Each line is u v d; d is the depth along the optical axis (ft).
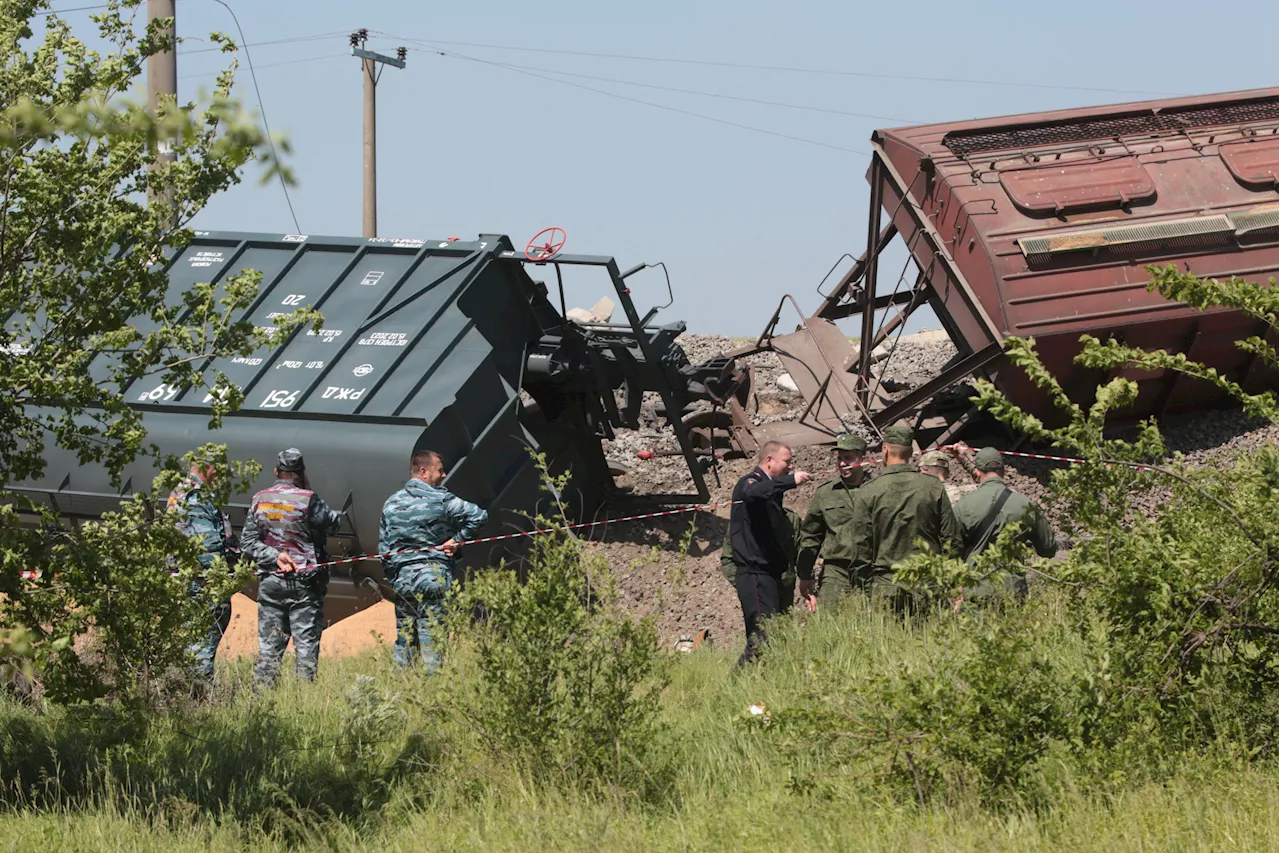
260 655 86.89
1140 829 45.24
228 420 113.91
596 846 48.32
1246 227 132.26
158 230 54.95
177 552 55.47
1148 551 53.36
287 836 55.72
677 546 126.41
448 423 111.96
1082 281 130.21
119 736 62.95
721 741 63.36
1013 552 55.88
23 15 53.88
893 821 48.88
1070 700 53.67
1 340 54.60
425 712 64.59
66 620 53.21
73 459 113.70
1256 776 48.91
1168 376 134.92
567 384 128.36
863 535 82.02
